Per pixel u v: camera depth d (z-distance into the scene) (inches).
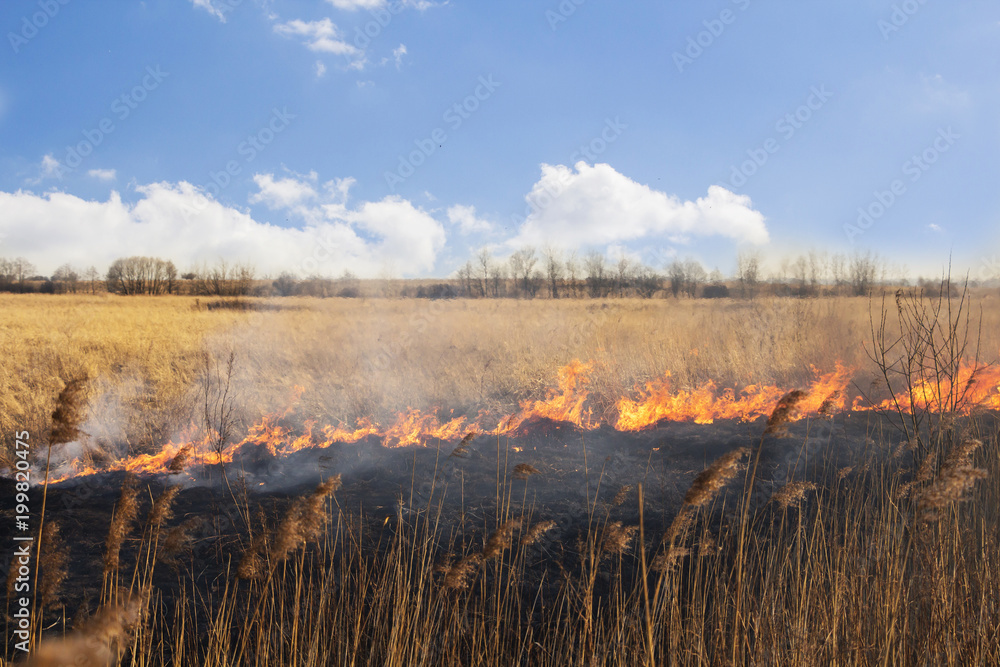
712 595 134.4
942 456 169.9
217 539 175.0
